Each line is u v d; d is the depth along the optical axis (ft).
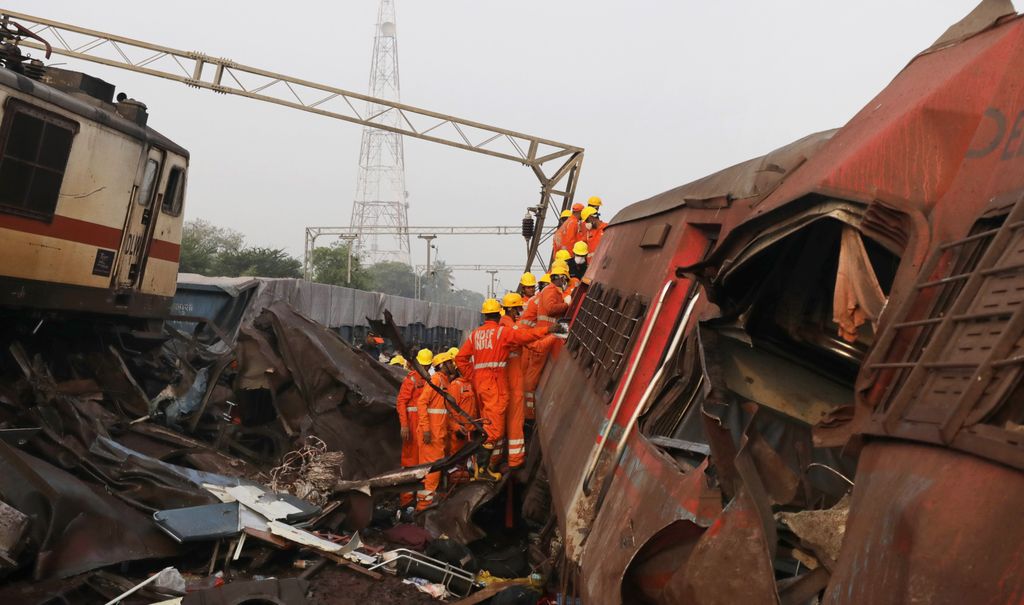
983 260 7.13
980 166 8.22
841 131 11.20
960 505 5.88
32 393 26.99
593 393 20.65
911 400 7.13
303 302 72.02
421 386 32.71
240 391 35.42
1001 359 6.26
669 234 19.54
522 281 46.14
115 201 33.53
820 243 11.83
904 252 8.62
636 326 18.38
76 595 18.57
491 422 30.12
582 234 46.32
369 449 34.30
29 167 28.40
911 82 10.36
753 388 13.20
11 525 18.07
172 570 19.84
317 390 34.14
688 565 9.48
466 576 22.86
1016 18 9.28
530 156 83.10
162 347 41.55
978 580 5.49
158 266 37.42
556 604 19.52
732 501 9.27
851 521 7.18
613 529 13.79
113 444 26.02
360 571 22.35
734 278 12.27
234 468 30.27
